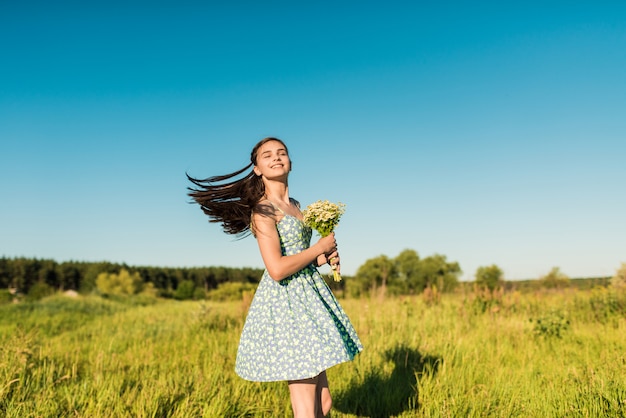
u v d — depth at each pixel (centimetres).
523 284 1520
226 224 337
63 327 1426
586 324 940
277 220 327
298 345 309
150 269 8062
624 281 1169
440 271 3988
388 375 546
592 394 424
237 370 334
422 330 813
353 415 452
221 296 4556
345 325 336
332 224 332
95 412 432
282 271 306
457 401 440
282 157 337
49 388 496
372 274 3878
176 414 426
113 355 695
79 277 7644
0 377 507
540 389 476
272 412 451
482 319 969
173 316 1588
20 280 7150
